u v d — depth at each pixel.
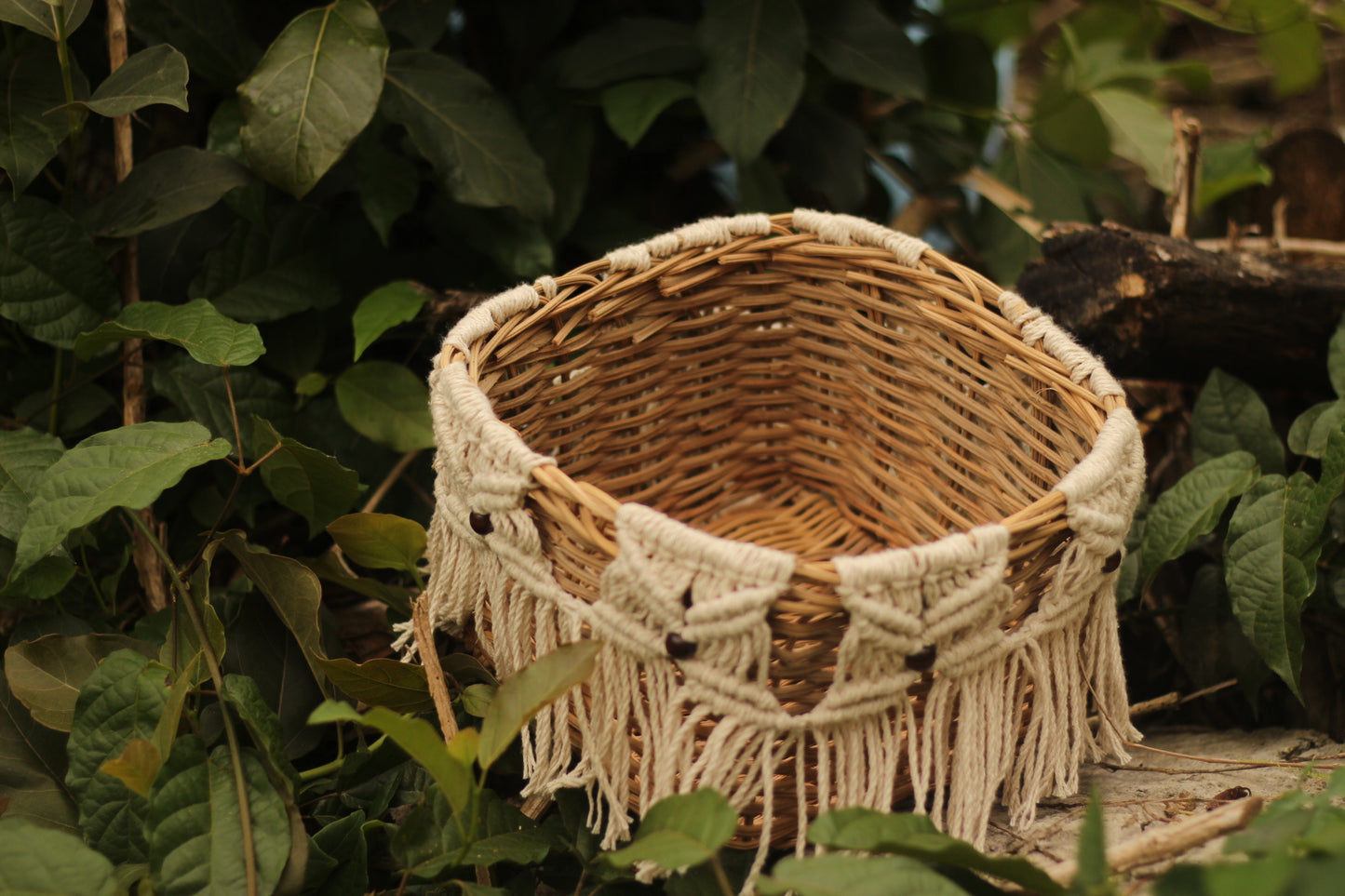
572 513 0.62
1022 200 1.41
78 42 1.05
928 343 0.95
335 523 0.80
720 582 0.57
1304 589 0.81
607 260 0.93
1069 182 1.47
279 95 0.94
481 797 0.71
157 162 0.97
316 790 0.80
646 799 0.65
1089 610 0.70
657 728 0.62
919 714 0.65
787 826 0.68
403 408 1.04
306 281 1.07
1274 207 1.36
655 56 1.25
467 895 0.64
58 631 0.84
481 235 1.16
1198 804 0.75
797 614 0.57
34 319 0.90
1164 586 1.06
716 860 0.56
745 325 1.05
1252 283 0.98
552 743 0.72
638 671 0.65
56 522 0.72
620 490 1.03
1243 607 0.84
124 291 1.00
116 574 0.93
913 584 0.57
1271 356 1.05
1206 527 0.88
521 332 0.87
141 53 0.90
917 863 0.54
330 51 0.96
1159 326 0.99
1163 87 2.05
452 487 0.72
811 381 1.09
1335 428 0.83
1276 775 0.79
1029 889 0.54
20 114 0.90
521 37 1.35
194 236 1.06
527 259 1.14
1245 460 0.90
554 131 1.25
